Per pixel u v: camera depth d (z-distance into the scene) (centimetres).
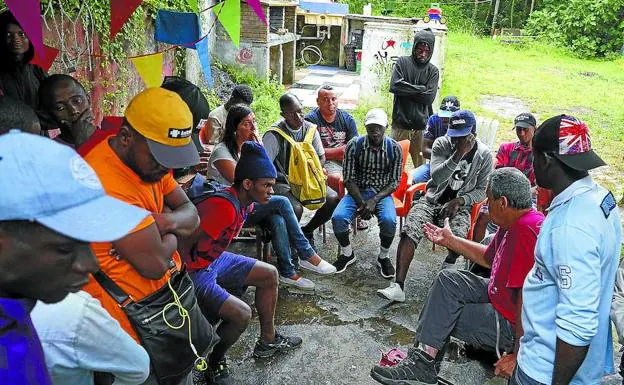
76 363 146
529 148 492
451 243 347
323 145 551
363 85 1023
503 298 296
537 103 1292
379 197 465
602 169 831
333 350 361
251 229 487
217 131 505
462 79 1516
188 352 221
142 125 190
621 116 1198
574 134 204
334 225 460
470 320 316
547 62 2034
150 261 194
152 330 207
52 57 382
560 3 2542
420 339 313
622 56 2273
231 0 349
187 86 346
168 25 532
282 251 420
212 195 290
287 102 459
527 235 278
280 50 1256
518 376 232
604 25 2367
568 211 204
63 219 98
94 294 199
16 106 233
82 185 101
